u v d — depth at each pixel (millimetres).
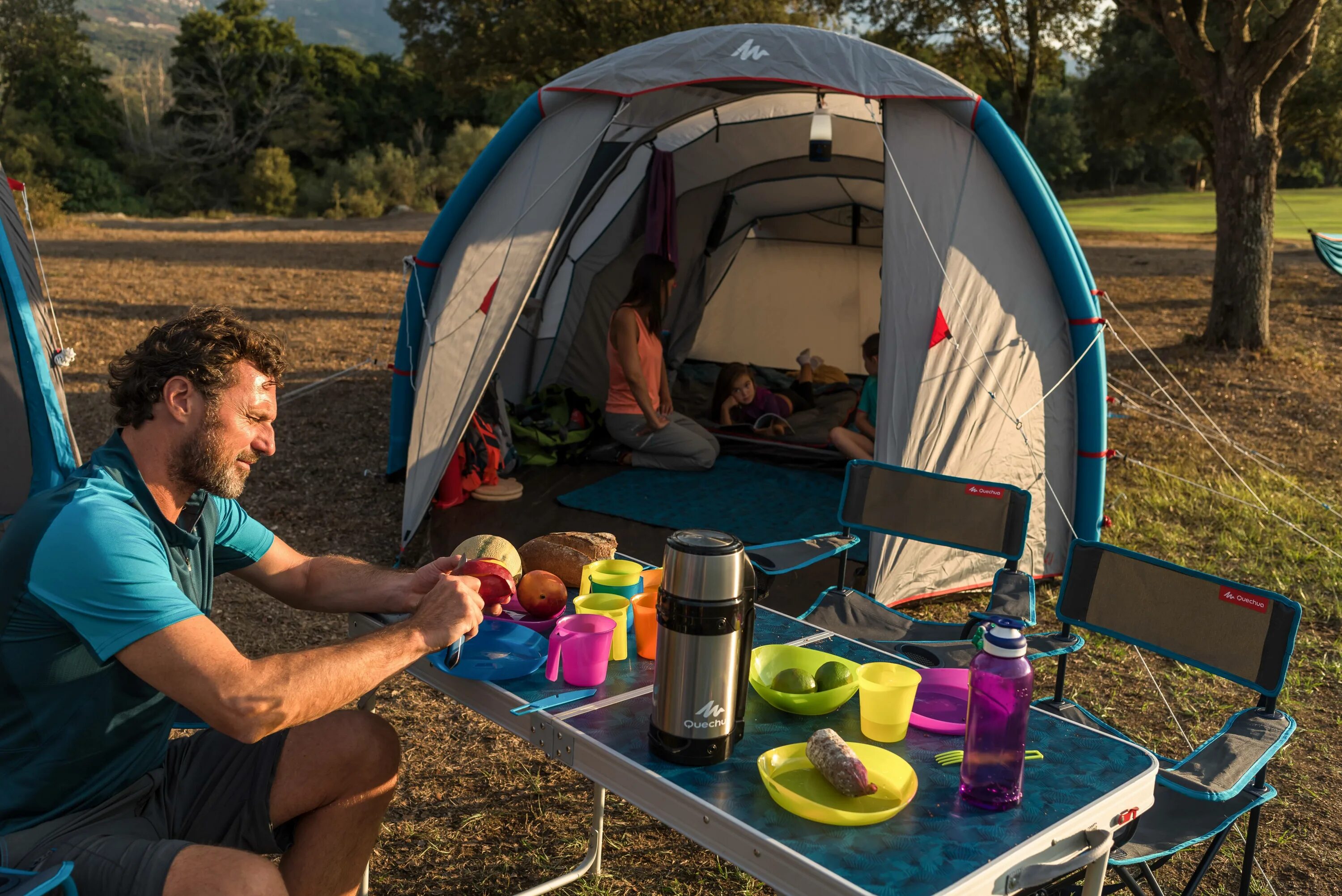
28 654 1752
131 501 1843
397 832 3012
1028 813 1628
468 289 5328
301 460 6898
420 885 2777
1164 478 6812
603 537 2684
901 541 4633
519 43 20391
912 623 3412
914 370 4613
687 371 8711
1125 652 4348
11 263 4445
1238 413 8742
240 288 14594
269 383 1967
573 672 2018
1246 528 5840
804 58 4781
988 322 4715
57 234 21328
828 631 2398
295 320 12305
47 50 45969
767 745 1823
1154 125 23141
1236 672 2344
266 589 2314
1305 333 11844
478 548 2453
